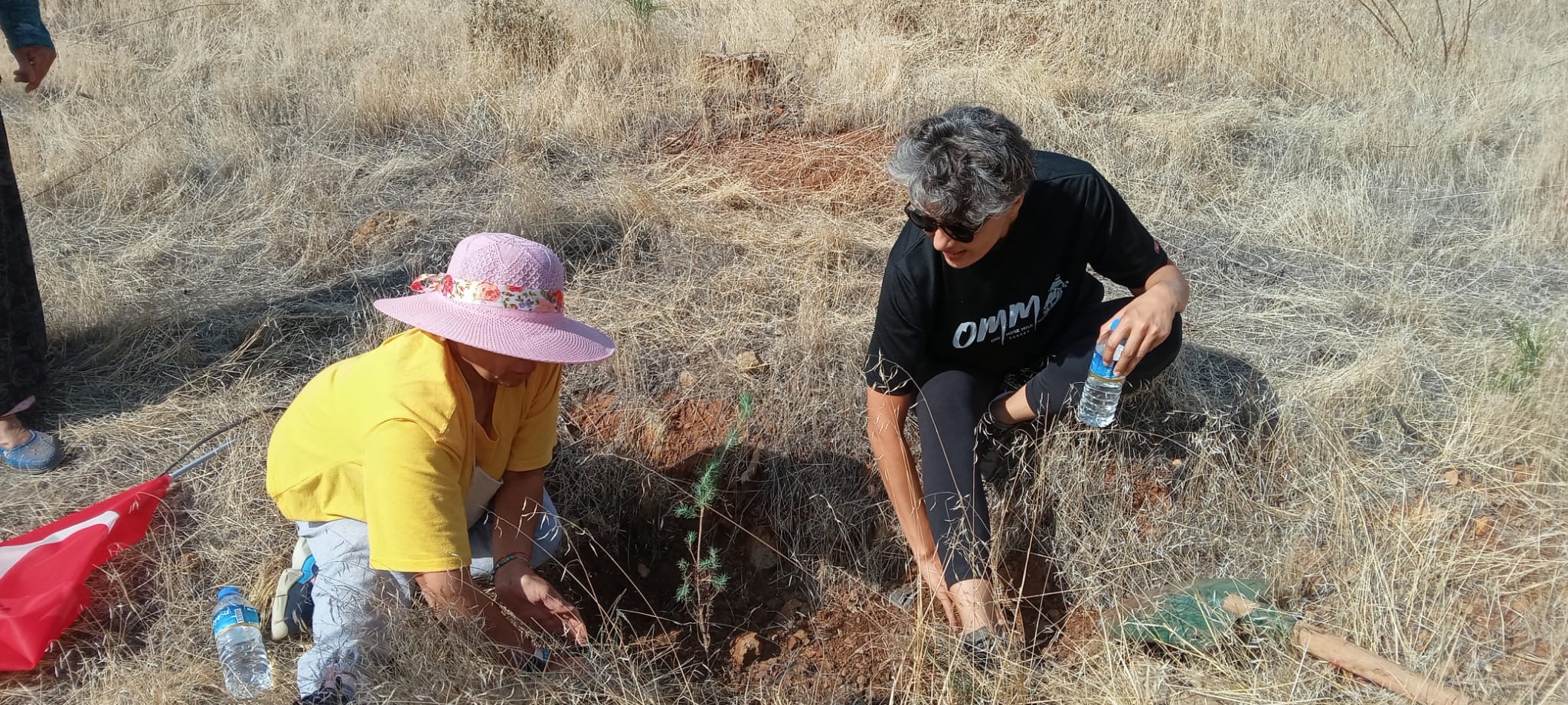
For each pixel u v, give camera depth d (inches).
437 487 86.0
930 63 213.9
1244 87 206.2
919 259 98.0
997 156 84.7
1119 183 172.2
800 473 122.7
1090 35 219.6
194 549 111.8
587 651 101.7
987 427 119.3
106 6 283.6
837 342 131.4
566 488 123.0
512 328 86.5
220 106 211.5
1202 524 115.6
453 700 90.5
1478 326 135.0
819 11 238.8
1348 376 123.4
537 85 212.1
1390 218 161.8
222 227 174.1
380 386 87.3
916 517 106.3
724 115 200.5
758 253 153.9
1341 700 95.3
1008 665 98.2
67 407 129.3
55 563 103.0
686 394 128.9
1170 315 99.4
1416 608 101.8
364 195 180.1
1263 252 155.6
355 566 94.6
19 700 96.5
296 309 147.6
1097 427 112.5
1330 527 111.7
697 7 262.1
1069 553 115.0
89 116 209.9
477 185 183.5
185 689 96.7
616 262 155.3
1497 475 112.6
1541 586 100.7
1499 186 166.1
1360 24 222.7
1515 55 211.9
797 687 109.5
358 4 281.9
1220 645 100.8
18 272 120.9
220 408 128.6
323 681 92.1
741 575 120.6
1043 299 105.3
